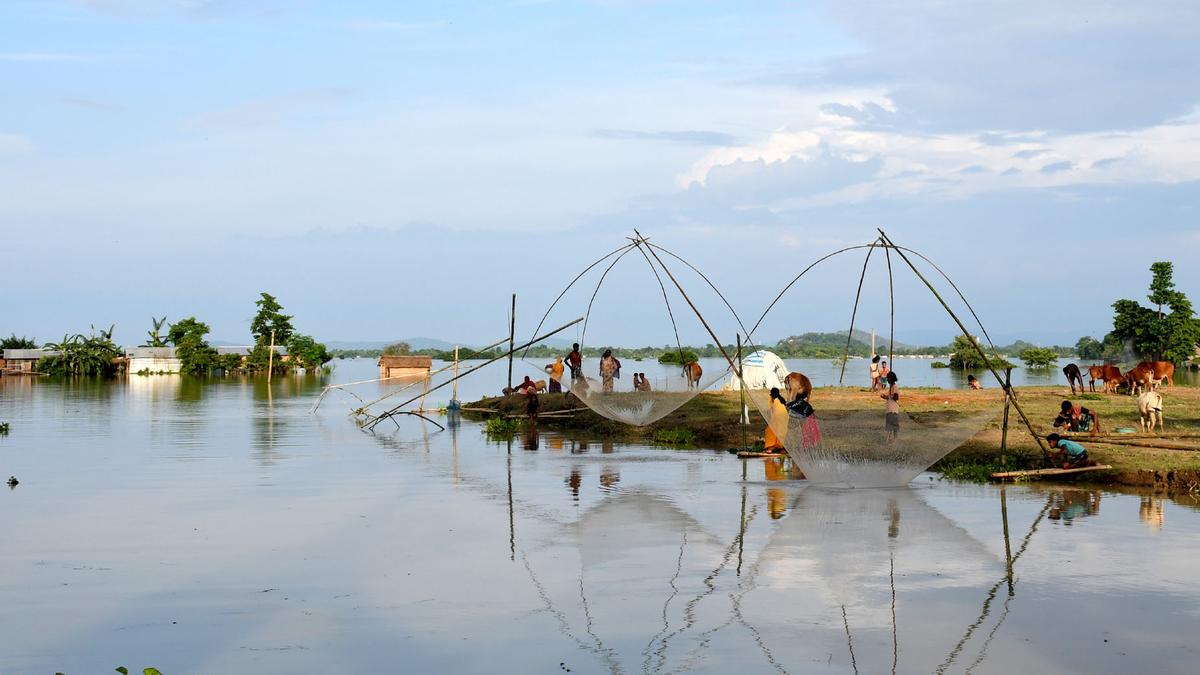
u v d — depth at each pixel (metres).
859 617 10.23
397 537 14.19
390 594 11.20
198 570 12.33
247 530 14.73
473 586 11.52
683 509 16.23
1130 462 18.45
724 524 14.91
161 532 14.59
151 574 12.12
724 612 10.44
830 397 32.75
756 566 12.32
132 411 39.72
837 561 12.50
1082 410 22.23
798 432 18.55
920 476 19.55
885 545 13.34
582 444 26.58
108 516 15.86
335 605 10.79
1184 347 63.53
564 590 11.32
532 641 9.57
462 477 20.22
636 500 17.17
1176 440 20.33
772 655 9.12
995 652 9.13
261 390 58.66
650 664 8.93
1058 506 15.97
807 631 9.80
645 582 11.64
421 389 62.22
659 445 26.08
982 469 19.09
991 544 13.28
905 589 11.21
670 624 10.06
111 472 21.09
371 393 56.88
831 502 16.77
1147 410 21.72
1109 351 71.50
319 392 56.69
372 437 28.97
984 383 53.94
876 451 18.12
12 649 9.45
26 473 20.97
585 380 26.48
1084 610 10.36
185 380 74.94
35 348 90.94
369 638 9.69
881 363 36.62
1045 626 9.85
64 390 57.38
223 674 8.77
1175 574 11.67
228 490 18.58
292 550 13.38
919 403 30.14
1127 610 10.34
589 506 16.61
